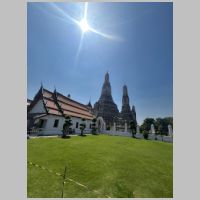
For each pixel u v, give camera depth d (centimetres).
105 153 1205
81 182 627
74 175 695
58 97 2934
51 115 2323
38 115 2197
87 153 1146
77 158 977
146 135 3281
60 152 1109
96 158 1017
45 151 1109
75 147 1351
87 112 3903
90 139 2067
